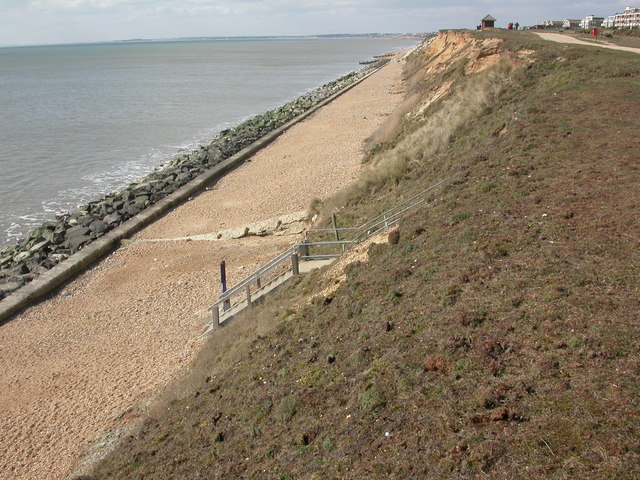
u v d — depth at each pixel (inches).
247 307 487.8
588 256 300.8
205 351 429.7
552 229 338.0
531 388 215.5
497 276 303.0
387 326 294.5
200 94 2544.3
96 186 1087.6
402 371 250.5
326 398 262.8
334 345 309.3
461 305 284.8
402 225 441.7
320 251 569.9
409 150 721.6
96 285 641.6
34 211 952.9
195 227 796.0
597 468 171.2
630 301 253.0
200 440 279.4
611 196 365.1
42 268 693.3
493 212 387.5
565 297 266.4
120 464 292.5
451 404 219.3
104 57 6973.4
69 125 1718.8
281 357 327.3
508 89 722.2
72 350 504.4
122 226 810.2
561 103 591.5
